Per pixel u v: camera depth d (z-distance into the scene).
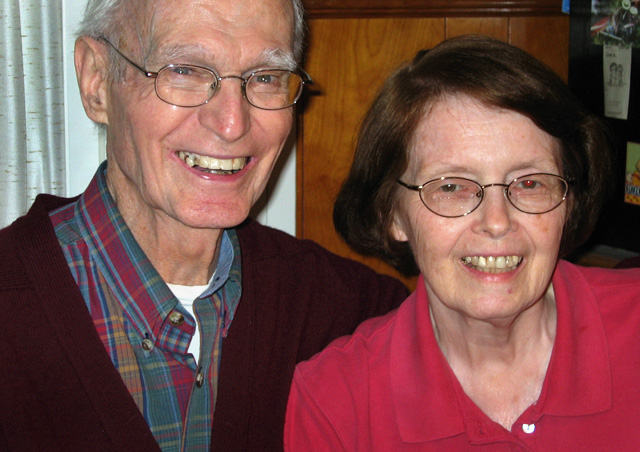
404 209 1.22
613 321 1.22
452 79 1.11
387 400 1.23
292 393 1.33
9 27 1.67
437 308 1.26
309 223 2.31
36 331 1.21
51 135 1.82
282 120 1.28
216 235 1.31
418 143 1.15
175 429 1.29
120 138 1.26
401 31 2.23
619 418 1.14
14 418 1.18
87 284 1.29
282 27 1.21
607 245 1.97
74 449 1.21
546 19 2.21
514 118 1.10
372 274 1.59
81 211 1.36
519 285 1.13
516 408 1.22
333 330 1.46
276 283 1.44
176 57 1.15
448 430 1.17
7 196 1.74
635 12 1.76
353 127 2.27
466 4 2.19
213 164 1.24
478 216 1.11
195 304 1.33
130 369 1.27
